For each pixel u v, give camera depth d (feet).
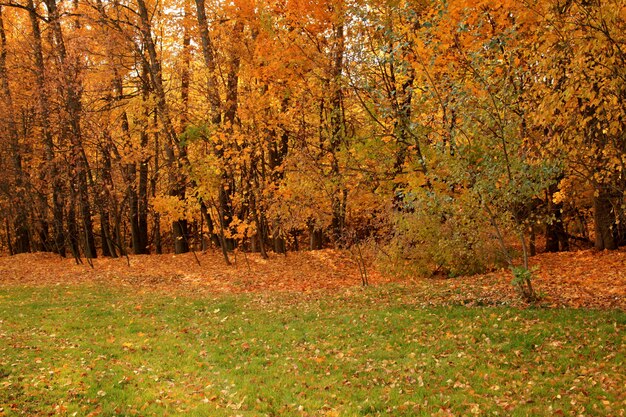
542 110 30.04
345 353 30.50
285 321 39.34
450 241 45.16
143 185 87.10
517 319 33.50
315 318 39.83
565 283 42.83
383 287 50.24
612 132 29.48
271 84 62.34
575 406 20.35
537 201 61.46
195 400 23.54
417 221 49.08
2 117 76.84
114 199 83.71
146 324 38.96
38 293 51.80
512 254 51.52
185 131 68.18
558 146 32.65
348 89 56.75
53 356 29.66
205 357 30.83
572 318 32.45
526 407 20.70
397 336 32.99
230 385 25.73
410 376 25.52
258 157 70.23
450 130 37.04
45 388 24.16
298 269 64.03
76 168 72.38
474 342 30.14
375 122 57.47
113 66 73.61
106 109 74.74
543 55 32.83
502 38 34.24
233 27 69.21
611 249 54.13
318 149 66.85
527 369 25.22
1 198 86.89
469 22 37.50
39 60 76.54
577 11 29.40
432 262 52.42
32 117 80.53
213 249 88.58
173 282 59.67
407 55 40.50
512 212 36.52
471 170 35.78
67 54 70.85
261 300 47.85
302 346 32.65
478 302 39.96
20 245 98.32
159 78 76.18
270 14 57.72
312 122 67.41
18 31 90.22
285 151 72.54
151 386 25.35
